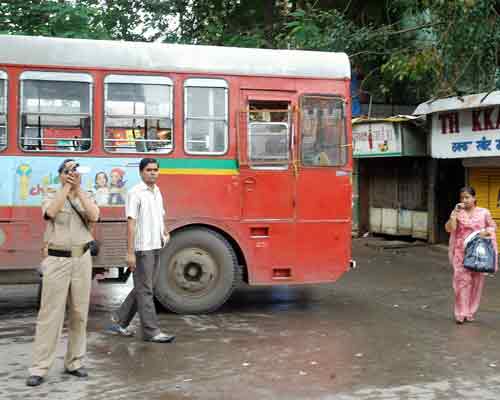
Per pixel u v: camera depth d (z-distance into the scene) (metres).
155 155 7.96
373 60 16.88
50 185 7.69
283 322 7.84
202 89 8.09
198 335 7.12
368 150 15.83
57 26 12.56
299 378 5.61
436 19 13.45
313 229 8.34
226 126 8.13
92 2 15.91
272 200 8.23
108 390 5.25
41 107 7.70
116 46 7.93
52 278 5.38
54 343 5.45
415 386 5.42
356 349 6.58
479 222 7.82
